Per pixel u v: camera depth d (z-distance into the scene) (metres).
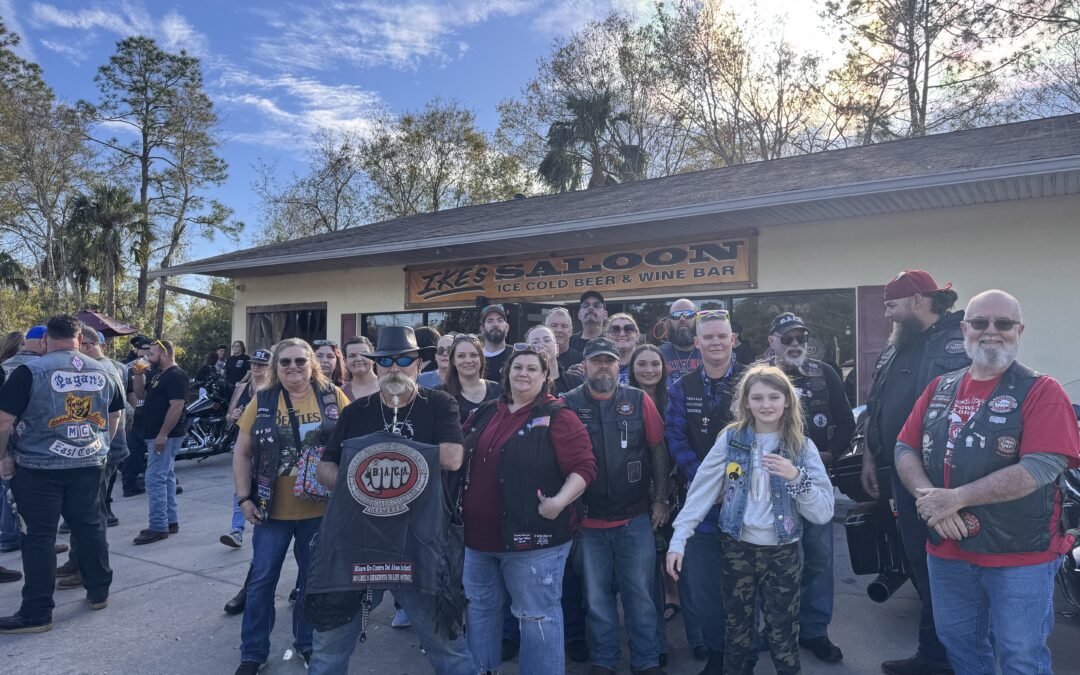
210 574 5.29
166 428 6.18
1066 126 9.01
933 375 3.36
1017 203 7.34
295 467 3.66
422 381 5.17
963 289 7.61
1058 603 4.37
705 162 26.55
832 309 8.52
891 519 4.14
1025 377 2.56
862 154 10.10
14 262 30.56
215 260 14.13
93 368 4.55
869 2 21.23
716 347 3.65
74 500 4.48
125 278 30.64
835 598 4.66
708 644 3.53
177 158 34.53
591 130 26.80
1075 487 3.86
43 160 29.14
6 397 4.18
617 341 4.71
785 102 23.66
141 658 3.90
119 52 32.75
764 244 8.90
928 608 3.43
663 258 9.71
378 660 3.90
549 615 3.11
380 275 12.98
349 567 2.88
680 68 24.59
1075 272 7.04
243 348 13.67
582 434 3.23
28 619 4.21
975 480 2.55
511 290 11.27
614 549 3.56
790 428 3.14
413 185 33.12
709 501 3.23
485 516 3.20
